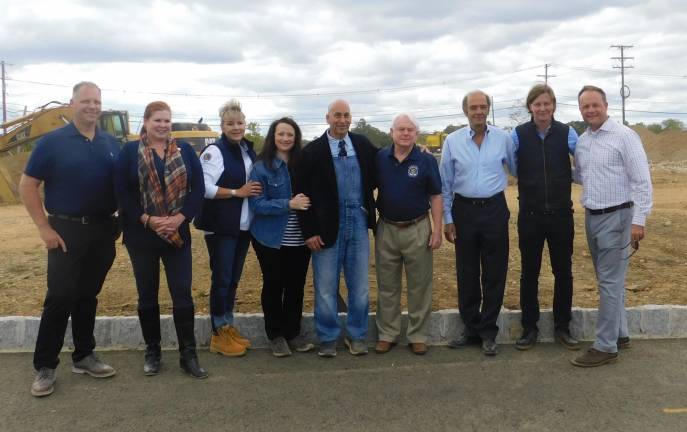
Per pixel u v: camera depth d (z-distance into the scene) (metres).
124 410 3.77
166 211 4.05
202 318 4.93
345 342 4.93
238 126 4.49
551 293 5.82
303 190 4.49
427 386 4.11
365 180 4.61
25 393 4.02
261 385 4.14
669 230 8.61
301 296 4.79
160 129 4.04
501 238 4.61
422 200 4.62
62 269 3.98
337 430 3.51
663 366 4.37
